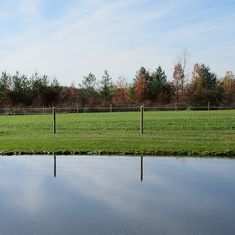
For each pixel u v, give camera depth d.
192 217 7.56
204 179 10.91
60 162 13.89
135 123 29.91
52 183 10.58
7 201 8.79
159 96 78.25
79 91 79.94
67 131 24.39
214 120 31.78
